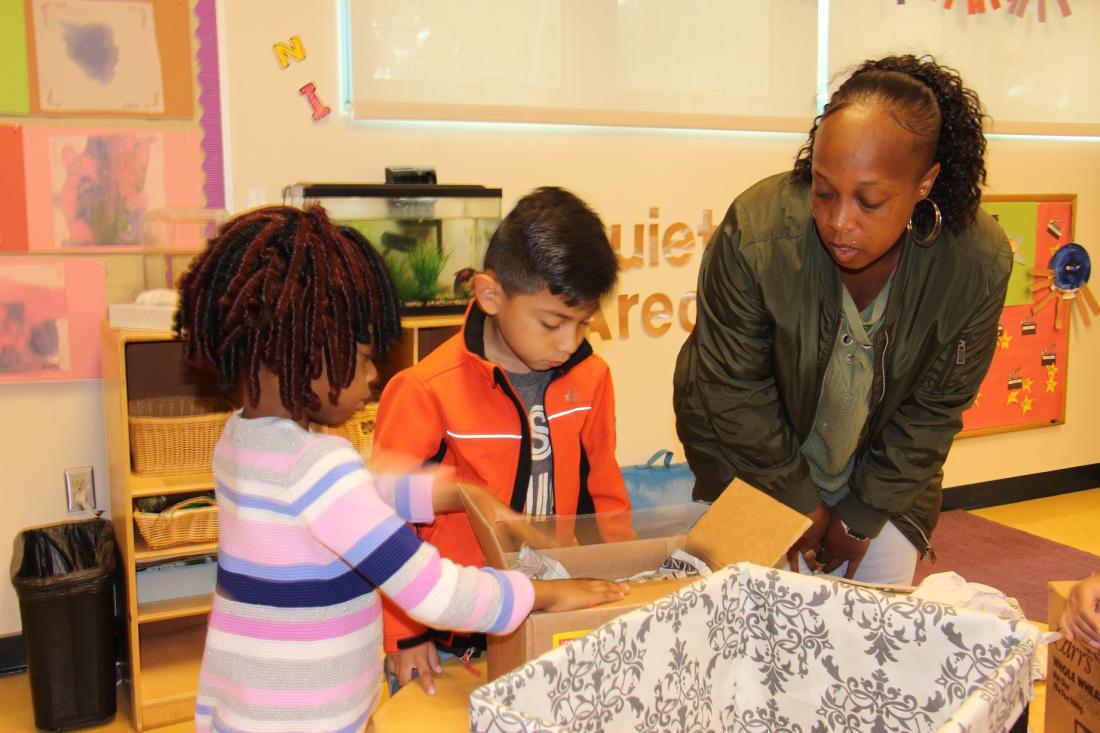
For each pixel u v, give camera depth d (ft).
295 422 3.10
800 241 4.67
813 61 11.20
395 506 3.85
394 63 9.07
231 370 3.10
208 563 8.97
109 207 8.38
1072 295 13.38
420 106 9.20
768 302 4.74
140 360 8.63
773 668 3.17
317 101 8.92
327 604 3.04
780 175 4.98
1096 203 13.66
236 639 3.06
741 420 5.09
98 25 8.10
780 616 3.11
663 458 11.15
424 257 8.45
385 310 3.31
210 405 8.39
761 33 10.85
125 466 7.47
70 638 7.59
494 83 9.55
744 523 3.54
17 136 7.99
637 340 10.91
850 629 2.97
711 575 3.07
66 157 8.17
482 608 2.95
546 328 4.16
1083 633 3.15
